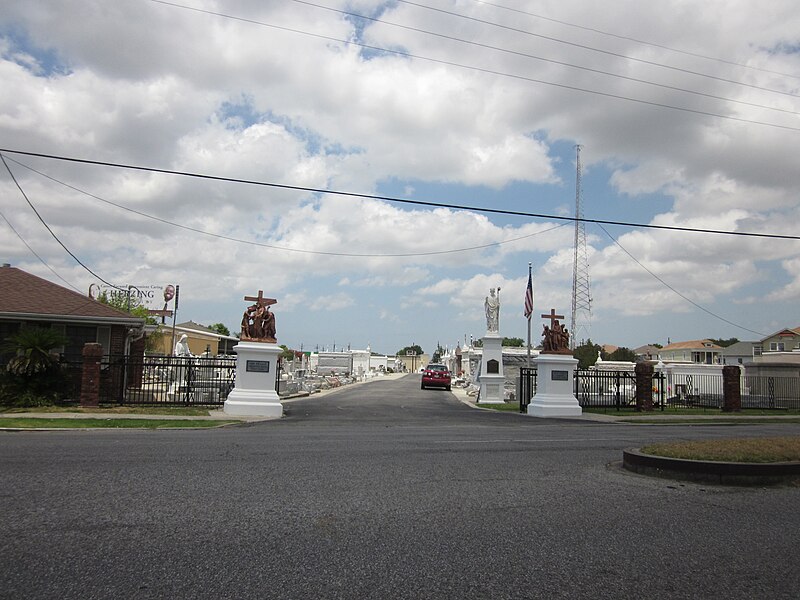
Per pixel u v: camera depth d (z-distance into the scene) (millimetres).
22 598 4523
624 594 4906
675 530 6754
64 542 5805
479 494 8281
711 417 27484
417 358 192875
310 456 11359
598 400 33219
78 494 7699
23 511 6844
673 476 9773
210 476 9062
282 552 5668
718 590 5043
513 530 6578
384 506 7453
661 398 31641
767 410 32594
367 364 107750
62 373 23047
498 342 36781
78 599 4523
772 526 7008
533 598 4770
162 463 10172
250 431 16828
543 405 26609
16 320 24797
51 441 13336
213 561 5391
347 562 5449
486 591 4879
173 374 30641
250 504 7387
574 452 12922
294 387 40062
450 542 6098
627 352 84938
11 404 21594
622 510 7605
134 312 48375
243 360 22891
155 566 5238
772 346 78312
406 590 4855
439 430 18141
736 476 9367
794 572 5492
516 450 13062
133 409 22422
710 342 103750
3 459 10320
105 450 11711
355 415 24188
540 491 8594
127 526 6363
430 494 8188
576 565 5543
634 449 10977
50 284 27422
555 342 27531
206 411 22938
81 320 24953
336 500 7703
